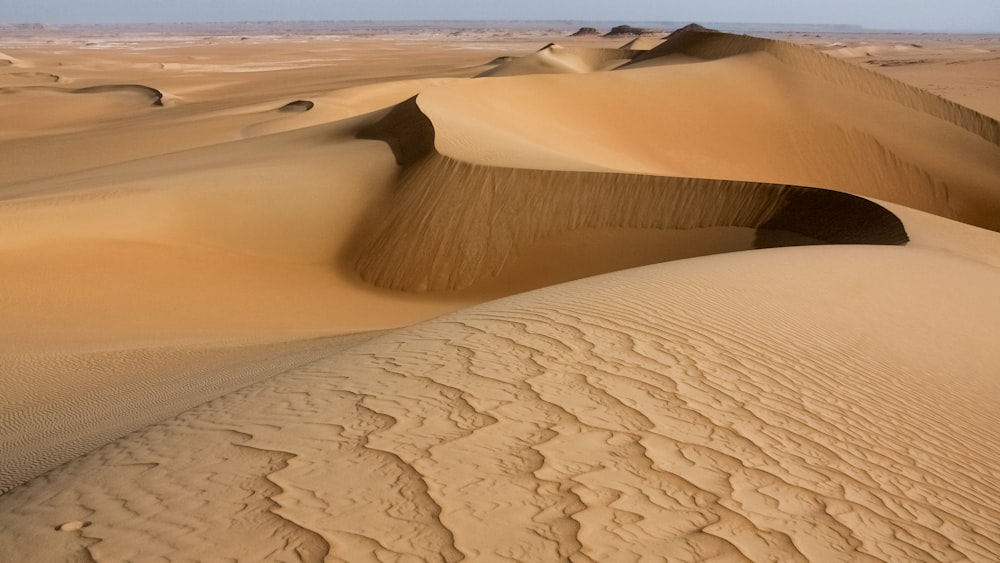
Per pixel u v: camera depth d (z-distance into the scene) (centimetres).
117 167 2873
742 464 389
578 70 6519
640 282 773
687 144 3425
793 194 1792
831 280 874
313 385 497
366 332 1068
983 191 3447
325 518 313
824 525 339
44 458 532
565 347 551
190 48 15825
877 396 544
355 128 2922
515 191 1912
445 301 1736
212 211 1980
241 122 4584
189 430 437
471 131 2377
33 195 2136
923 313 814
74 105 5988
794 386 526
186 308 1473
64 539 311
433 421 418
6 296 1392
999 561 339
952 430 515
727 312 681
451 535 300
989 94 5784
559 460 372
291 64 10406
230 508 326
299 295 1667
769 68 4047
